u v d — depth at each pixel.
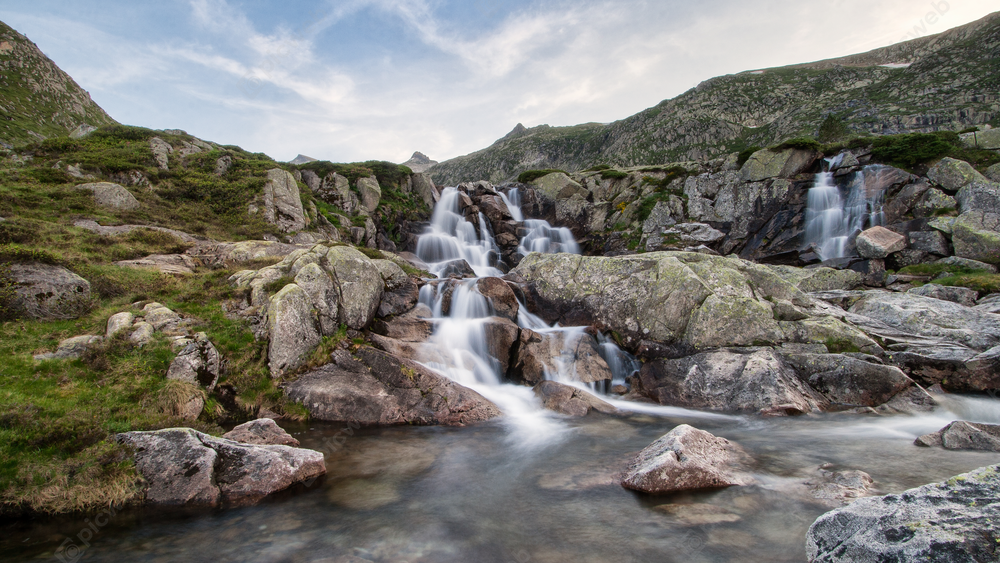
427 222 37.06
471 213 37.12
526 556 5.68
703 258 17.53
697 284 15.27
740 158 34.69
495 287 17.59
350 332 14.01
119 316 11.24
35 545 6.07
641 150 125.62
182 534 6.34
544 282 19.08
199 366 10.91
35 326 10.68
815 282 21.78
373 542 6.10
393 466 8.88
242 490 7.36
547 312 18.59
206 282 14.59
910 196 26.69
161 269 15.26
